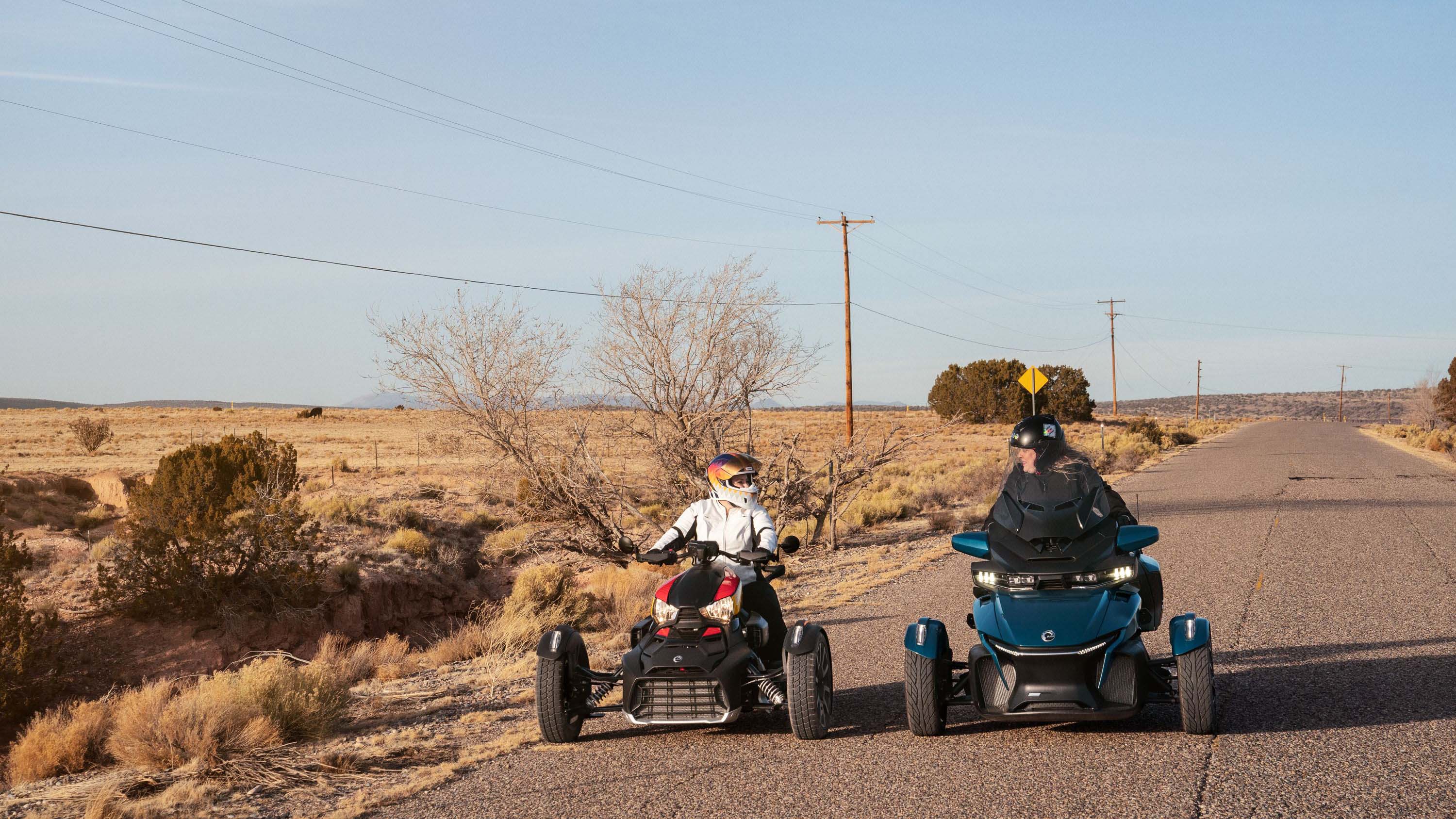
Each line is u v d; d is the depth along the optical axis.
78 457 57.03
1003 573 6.44
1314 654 8.48
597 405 19.19
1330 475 30.56
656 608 6.76
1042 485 6.75
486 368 18.58
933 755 6.13
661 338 18.77
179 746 7.29
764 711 7.63
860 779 5.74
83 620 17.67
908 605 12.38
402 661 12.36
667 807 5.45
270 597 18.75
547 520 21.03
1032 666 5.93
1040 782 5.49
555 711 6.81
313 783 6.50
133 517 21.17
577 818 5.35
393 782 6.40
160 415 114.62
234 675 9.46
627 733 7.21
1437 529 17.30
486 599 22.73
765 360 18.98
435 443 19.41
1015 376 96.06
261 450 25.41
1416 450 48.94
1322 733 6.15
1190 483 29.17
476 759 6.70
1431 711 6.53
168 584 17.95
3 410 122.69
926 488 30.66
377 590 20.86
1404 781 5.22
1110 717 5.86
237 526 19.22
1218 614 10.55
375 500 31.03
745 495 7.31
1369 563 13.66
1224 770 5.52
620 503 19.28
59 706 14.53
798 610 12.58
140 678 16.50
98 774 7.41
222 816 5.87
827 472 20.33
